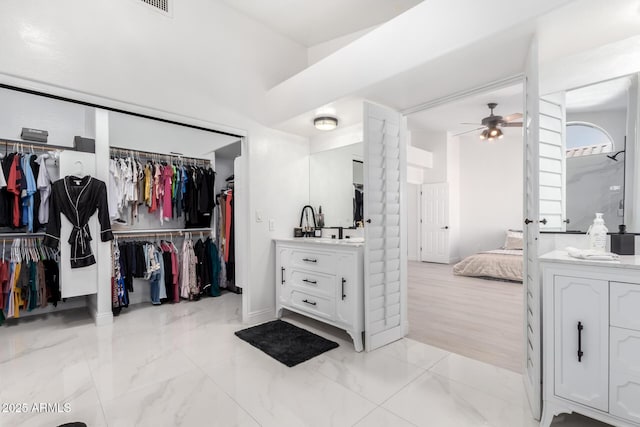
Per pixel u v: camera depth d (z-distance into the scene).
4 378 2.01
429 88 2.23
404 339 2.66
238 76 2.97
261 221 3.16
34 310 3.41
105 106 2.21
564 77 1.90
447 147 7.05
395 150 2.65
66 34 2.03
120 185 3.52
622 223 1.75
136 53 2.34
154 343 2.57
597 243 1.69
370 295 2.41
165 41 2.49
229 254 4.21
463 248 7.32
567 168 1.91
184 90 2.60
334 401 1.75
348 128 3.20
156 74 2.44
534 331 1.59
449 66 1.90
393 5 2.82
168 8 2.51
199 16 2.70
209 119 2.76
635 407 1.30
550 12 1.40
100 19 2.17
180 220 4.30
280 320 3.18
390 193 2.59
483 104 4.94
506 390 1.86
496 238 6.88
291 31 3.30
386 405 1.72
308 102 2.69
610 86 1.76
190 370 2.11
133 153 3.81
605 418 1.37
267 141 3.21
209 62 2.76
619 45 1.71
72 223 2.94
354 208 3.21
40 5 1.94
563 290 1.48
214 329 2.90
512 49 1.72
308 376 2.03
